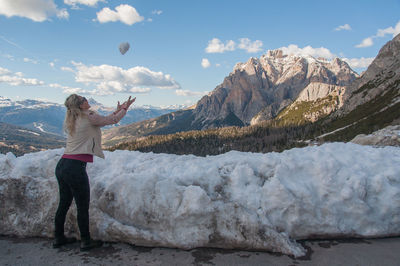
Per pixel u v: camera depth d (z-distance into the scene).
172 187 3.89
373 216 3.96
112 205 4.04
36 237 4.29
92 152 3.65
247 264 3.24
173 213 3.75
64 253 3.65
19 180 4.50
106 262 3.36
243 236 3.56
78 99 3.66
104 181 4.42
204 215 3.68
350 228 3.90
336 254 3.46
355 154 4.96
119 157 5.20
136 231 3.76
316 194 4.00
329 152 5.09
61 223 3.81
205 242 3.66
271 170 4.21
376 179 4.14
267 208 3.81
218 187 4.05
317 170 4.16
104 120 3.68
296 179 4.13
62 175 3.51
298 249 3.47
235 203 3.71
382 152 5.00
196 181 4.12
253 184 4.05
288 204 3.80
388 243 3.77
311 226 3.83
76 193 3.56
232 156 5.20
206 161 4.90
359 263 3.23
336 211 3.91
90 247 3.72
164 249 3.69
